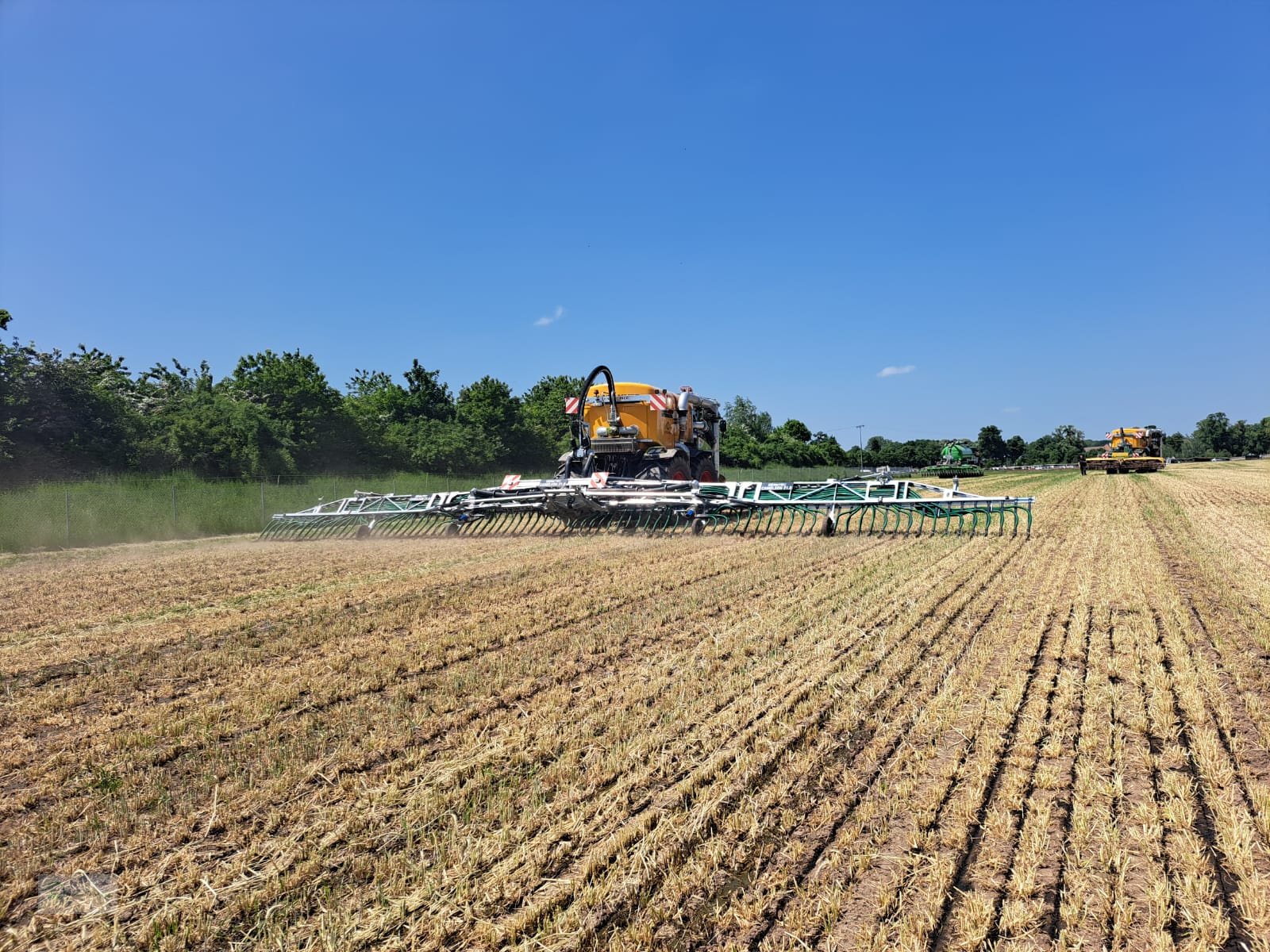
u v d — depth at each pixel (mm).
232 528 19188
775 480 44406
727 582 9703
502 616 8117
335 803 4012
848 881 3311
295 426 33156
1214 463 81938
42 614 8570
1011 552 12023
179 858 3537
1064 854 3455
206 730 4973
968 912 3045
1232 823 3605
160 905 3203
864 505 14203
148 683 6039
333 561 12680
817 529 15039
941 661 6230
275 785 4184
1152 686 5531
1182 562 11086
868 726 4930
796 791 4074
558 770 4285
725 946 2918
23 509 16078
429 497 16328
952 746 4609
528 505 15391
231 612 8562
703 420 19406
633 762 4426
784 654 6562
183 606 8891
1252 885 3141
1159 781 4125
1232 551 12211
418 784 4195
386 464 36562
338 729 4984
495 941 2928
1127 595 8672
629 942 2918
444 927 3014
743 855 3488
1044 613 7836
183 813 3920
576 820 3750
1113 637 6934
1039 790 4051
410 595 9359
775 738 4730
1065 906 3066
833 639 6953
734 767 4281
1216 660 6215
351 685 5812
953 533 14484
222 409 28375
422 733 4906
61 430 23250
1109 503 23250
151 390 33094
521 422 47531
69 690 5844
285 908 3158
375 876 3365
